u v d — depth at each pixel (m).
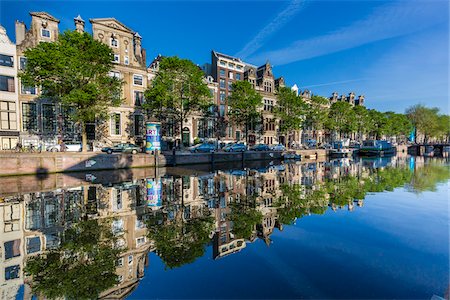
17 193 14.48
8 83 27.47
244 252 6.74
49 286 5.22
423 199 13.09
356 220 9.50
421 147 64.56
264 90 53.03
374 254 6.54
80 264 6.21
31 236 8.05
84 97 21.72
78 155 21.61
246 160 34.66
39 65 20.94
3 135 26.84
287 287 5.09
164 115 35.97
